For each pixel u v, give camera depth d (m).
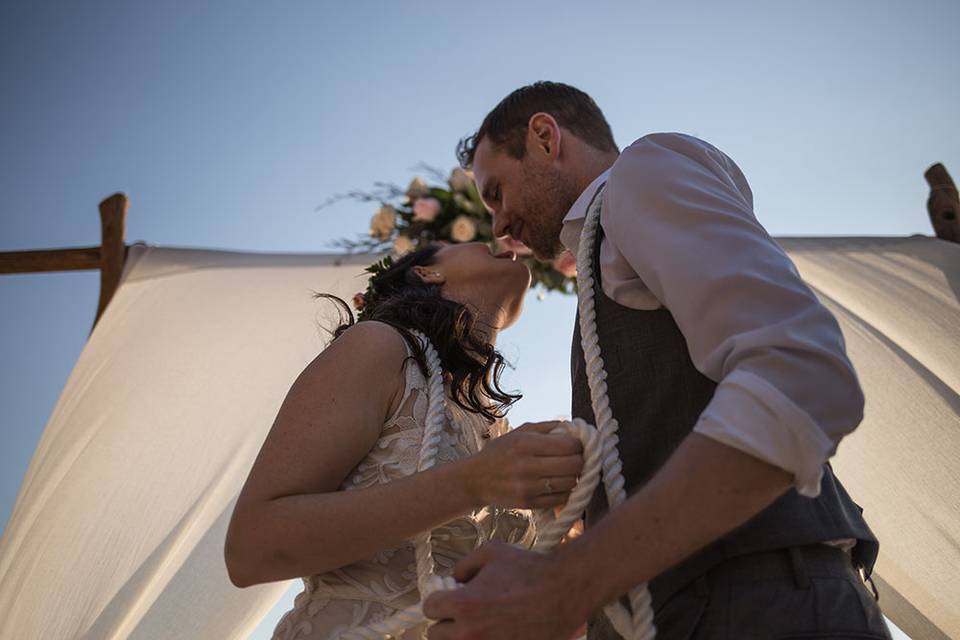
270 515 1.39
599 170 1.94
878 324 2.96
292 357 3.21
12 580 2.74
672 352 1.37
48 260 3.78
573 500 1.29
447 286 2.07
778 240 3.22
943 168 3.47
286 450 1.47
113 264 3.70
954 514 2.57
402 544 1.57
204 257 3.56
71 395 3.16
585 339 1.44
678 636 1.22
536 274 3.59
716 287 1.18
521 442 1.31
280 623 1.59
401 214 3.68
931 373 2.80
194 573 2.73
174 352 3.22
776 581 1.19
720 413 1.06
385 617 1.50
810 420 1.05
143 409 3.07
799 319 1.13
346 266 3.50
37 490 2.93
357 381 1.58
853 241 3.19
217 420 3.04
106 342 3.29
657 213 1.31
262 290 3.41
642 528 1.06
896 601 2.59
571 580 1.05
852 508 1.37
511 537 1.79
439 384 1.66
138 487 2.89
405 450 1.59
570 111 1.99
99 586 2.70
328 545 1.36
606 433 1.35
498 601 1.05
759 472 1.04
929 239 3.15
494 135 2.00
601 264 1.46
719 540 1.23
